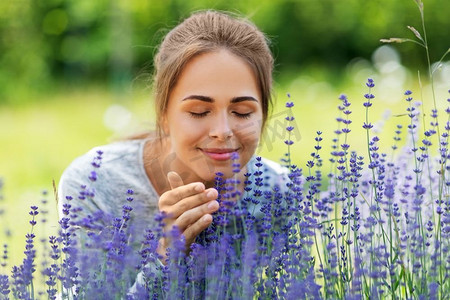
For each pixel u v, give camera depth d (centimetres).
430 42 1447
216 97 247
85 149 912
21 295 229
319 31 1566
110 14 1501
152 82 304
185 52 247
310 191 243
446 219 218
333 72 1512
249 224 234
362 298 219
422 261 236
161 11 1477
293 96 1270
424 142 241
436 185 286
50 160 841
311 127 934
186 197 239
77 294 224
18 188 693
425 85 1157
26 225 438
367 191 274
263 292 223
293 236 240
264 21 1539
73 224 222
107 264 223
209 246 236
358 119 943
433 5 1434
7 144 966
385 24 1503
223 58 248
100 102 1322
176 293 213
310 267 228
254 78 256
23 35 1595
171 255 215
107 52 1587
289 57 1594
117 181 288
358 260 209
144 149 293
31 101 1455
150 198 288
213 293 204
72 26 1616
